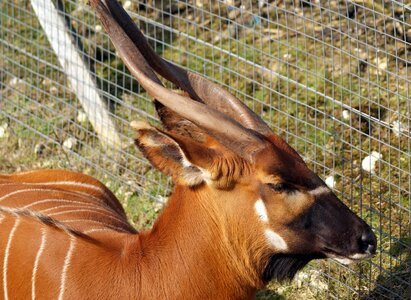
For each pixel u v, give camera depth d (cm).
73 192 770
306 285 814
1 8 1212
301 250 602
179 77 623
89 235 655
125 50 586
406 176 858
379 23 1023
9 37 1215
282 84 1019
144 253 618
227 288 612
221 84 962
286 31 1042
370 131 853
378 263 808
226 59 1077
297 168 586
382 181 838
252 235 597
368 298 785
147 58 611
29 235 645
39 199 730
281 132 955
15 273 638
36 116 1087
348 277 807
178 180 594
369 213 838
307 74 938
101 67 1138
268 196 583
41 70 1158
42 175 800
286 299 811
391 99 948
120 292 611
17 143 1077
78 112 1085
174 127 618
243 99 1018
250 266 607
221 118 571
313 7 1074
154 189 955
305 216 589
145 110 1038
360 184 803
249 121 602
